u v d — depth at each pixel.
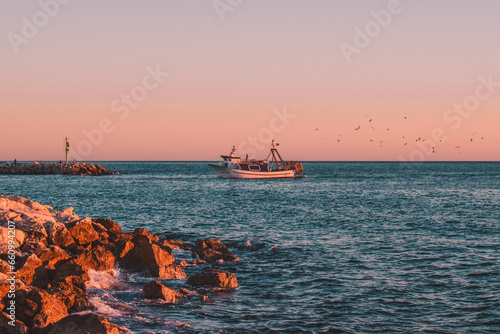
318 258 26.47
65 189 91.88
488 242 31.67
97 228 25.61
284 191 91.12
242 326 15.65
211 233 36.34
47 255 19.20
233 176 135.12
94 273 20.14
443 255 27.22
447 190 91.81
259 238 33.53
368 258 26.42
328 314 16.95
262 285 20.83
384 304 18.12
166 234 35.97
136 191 88.31
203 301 18.20
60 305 15.12
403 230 37.69
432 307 17.80
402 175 182.75
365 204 62.22
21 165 163.50
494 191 87.62
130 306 17.27
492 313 17.11
